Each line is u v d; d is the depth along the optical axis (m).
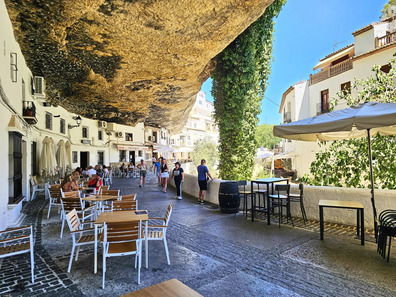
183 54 8.39
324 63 23.00
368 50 17.23
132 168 22.48
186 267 3.58
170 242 4.66
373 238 4.65
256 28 8.84
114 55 8.44
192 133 50.34
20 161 7.47
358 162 6.40
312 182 7.39
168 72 10.03
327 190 5.86
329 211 5.83
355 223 5.42
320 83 21.19
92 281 3.20
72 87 11.53
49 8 5.89
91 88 11.61
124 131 26.70
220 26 6.84
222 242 4.63
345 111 4.38
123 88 11.86
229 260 3.82
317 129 4.24
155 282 3.15
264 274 3.34
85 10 5.95
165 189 11.75
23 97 8.78
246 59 8.66
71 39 7.41
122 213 3.96
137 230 3.24
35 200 9.59
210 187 8.94
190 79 11.10
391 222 3.68
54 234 5.30
